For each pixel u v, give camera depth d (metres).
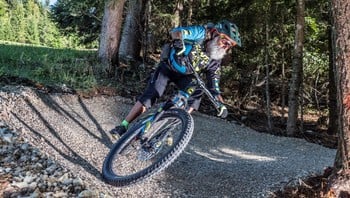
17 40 40.28
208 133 8.13
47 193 4.05
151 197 4.50
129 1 13.37
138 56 13.82
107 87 9.53
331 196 4.91
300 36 9.18
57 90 8.48
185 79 4.07
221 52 3.88
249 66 11.56
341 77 4.84
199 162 6.05
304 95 12.54
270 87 12.70
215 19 10.71
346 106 4.86
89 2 15.91
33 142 5.20
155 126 4.11
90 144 5.87
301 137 9.81
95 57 11.80
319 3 10.05
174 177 5.21
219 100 3.99
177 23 12.39
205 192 4.86
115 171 4.63
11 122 5.70
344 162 4.95
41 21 41.91
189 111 4.09
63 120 6.72
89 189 4.18
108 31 11.31
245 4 10.08
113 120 7.58
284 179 5.43
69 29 19.91
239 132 8.78
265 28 10.38
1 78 8.57
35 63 10.69
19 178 4.31
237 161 6.45
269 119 9.87
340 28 4.74
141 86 10.30
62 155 5.12
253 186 5.13
